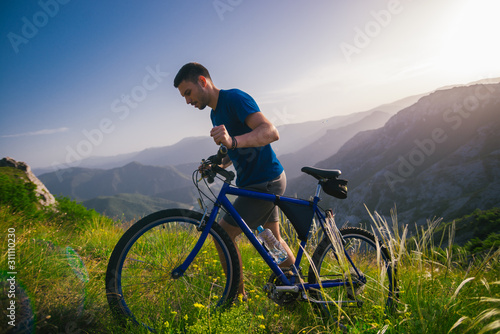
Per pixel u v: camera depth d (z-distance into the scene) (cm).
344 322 221
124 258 183
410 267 244
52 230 445
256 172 234
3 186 604
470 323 176
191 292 201
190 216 203
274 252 224
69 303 176
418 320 194
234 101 228
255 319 196
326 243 240
